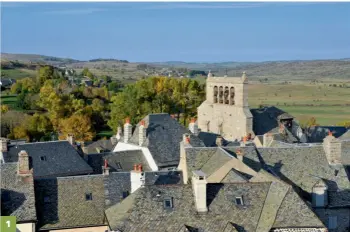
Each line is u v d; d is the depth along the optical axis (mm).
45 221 61438
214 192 54469
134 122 160000
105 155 87625
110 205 64500
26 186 61625
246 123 110250
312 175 67812
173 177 67125
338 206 64625
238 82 111375
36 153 83000
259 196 54688
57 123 166875
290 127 117875
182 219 51844
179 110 177750
